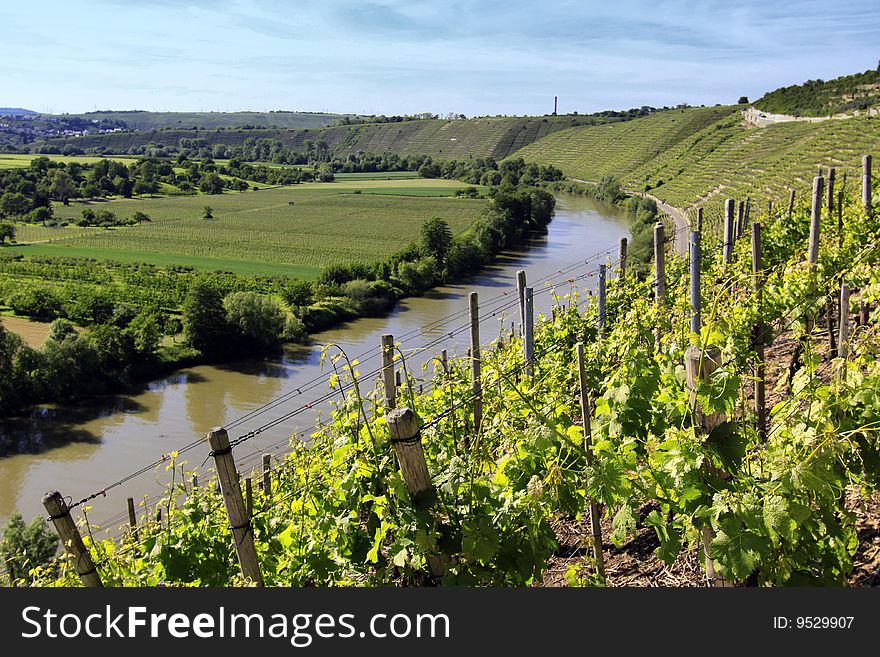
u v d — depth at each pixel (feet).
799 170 235.40
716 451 15.70
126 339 140.46
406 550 16.74
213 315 152.35
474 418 26.27
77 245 302.25
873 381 16.69
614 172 491.31
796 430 15.79
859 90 376.27
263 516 24.32
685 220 234.58
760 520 14.76
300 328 164.04
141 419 120.78
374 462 18.06
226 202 446.19
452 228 332.19
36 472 100.99
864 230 36.47
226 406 126.21
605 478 16.29
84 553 19.11
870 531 18.78
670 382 19.20
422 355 123.34
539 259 245.45
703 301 28.27
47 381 127.03
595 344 27.22
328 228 345.72
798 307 26.13
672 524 16.75
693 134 508.12
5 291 197.26
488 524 16.39
